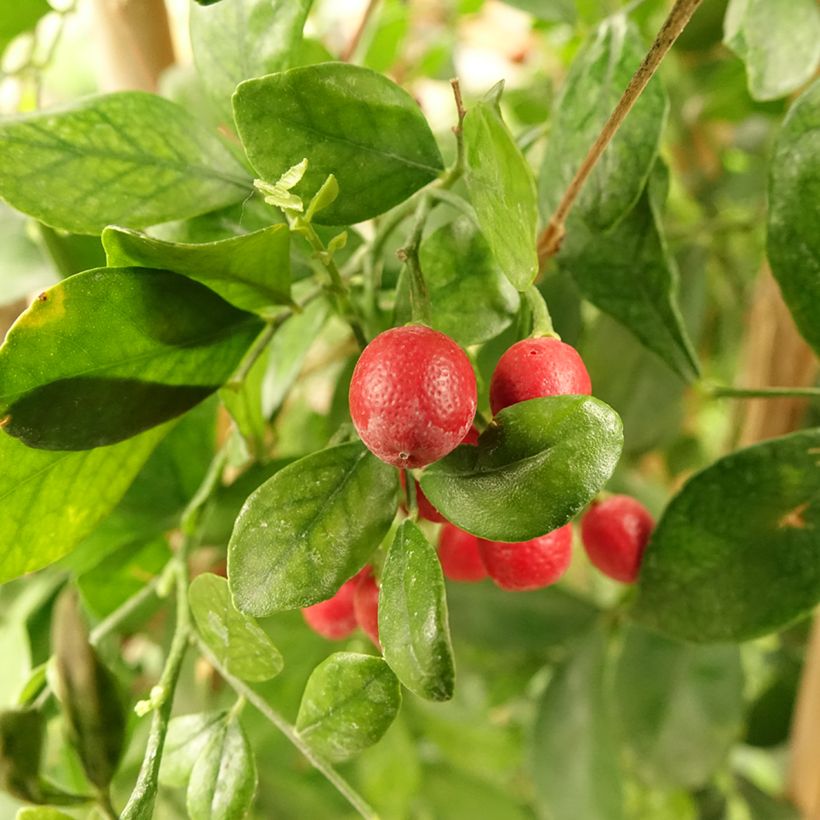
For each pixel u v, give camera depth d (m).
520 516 0.06
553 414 0.06
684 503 0.09
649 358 0.14
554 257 0.10
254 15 0.09
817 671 0.15
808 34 0.09
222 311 0.08
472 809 0.17
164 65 0.14
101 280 0.07
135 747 0.13
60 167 0.08
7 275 0.12
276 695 0.14
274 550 0.07
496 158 0.06
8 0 0.12
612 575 0.10
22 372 0.07
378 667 0.07
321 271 0.10
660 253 0.10
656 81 0.09
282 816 0.15
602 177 0.09
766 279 0.14
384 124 0.08
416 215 0.08
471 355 0.10
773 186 0.09
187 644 0.09
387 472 0.07
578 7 0.16
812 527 0.09
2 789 0.09
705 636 0.10
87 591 0.12
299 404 0.17
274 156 0.07
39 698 0.10
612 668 0.15
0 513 0.08
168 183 0.09
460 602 0.15
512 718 0.19
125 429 0.08
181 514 0.12
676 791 0.17
